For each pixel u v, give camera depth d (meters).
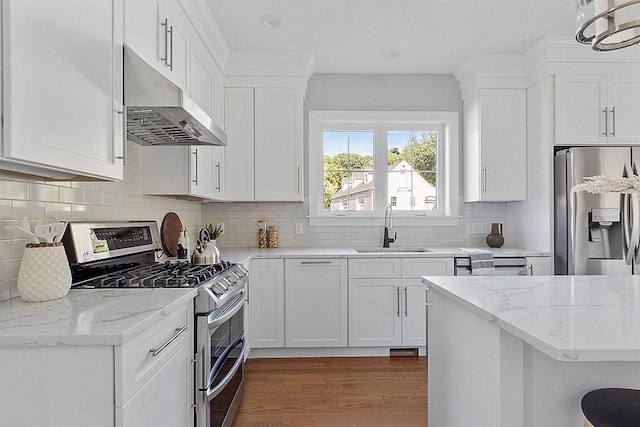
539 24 2.96
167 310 1.29
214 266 2.16
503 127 3.57
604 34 1.34
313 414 2.33
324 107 3.89
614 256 3.02
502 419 1.20
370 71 3.84
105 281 1.69
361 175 4.00
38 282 1.33
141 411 1.14
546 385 1.26
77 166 1.22
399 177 4.03
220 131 2.17
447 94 3.94
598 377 1.27
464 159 3.90
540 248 3.38
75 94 1.21
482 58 3.50
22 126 0.99
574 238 3.02
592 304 1.34
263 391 2.64
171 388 1.40
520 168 3.58
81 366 1.01
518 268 3.28
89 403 1.02
